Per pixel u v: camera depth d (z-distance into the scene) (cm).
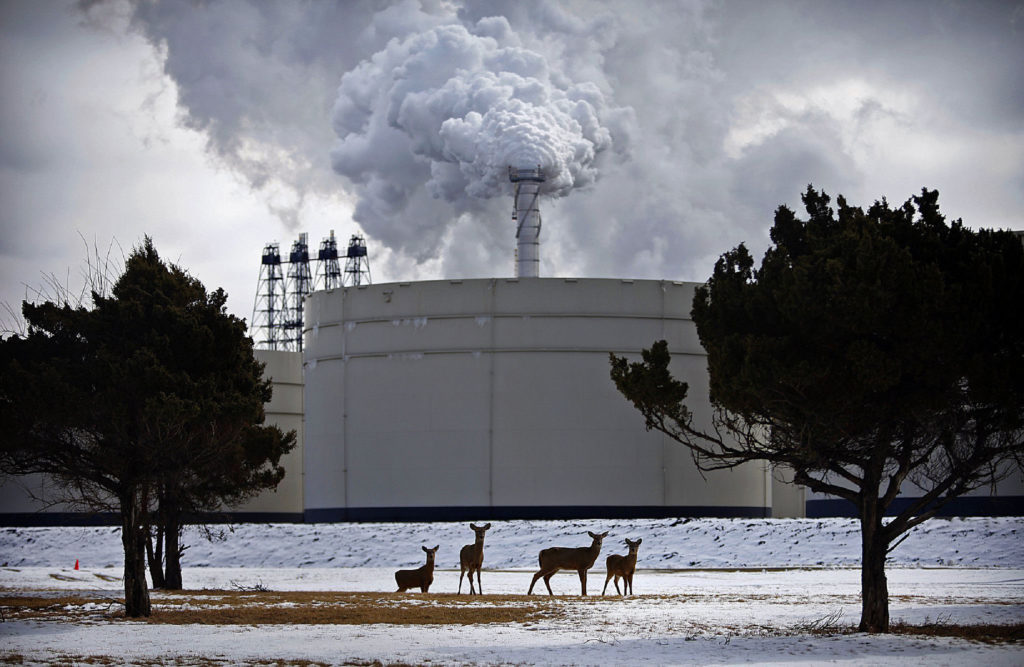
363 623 4684
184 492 7038
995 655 3603
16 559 11500
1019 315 4131
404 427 12125
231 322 5903
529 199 13450
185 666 3484
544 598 5925
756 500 12481
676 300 12169
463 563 6300
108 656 3731
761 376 4103
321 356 12925
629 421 11906
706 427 12125
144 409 5094
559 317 11931
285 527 11694
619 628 4441
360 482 12306
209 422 5388
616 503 11788
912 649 3766
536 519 11719
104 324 5366
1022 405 4138
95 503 5906
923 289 3988
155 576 7044
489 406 11894
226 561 10981
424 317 12169
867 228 4266
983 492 11394
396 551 10669
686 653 3716
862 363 3962
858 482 4378
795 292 4106
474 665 3466
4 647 3984
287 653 3769
